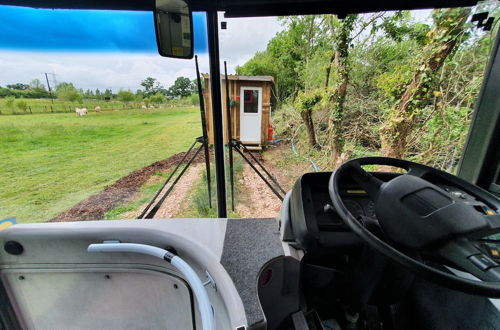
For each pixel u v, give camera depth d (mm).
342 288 1024
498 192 1415
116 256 1141
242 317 711
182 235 1105
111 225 1175
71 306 1259
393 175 927
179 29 1350
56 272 1200
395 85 2646
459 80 2254
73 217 2760
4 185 3170
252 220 1242
